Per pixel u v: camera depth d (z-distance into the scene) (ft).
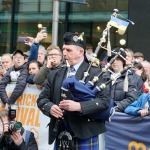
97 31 69.46
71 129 22.41
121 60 31.07
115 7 67.77
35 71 35.68
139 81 33.06
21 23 75.92
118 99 31.55
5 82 37.14
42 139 34.96
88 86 22.40
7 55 42.83
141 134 30.96
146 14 65.10
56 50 32.35
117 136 31.53
